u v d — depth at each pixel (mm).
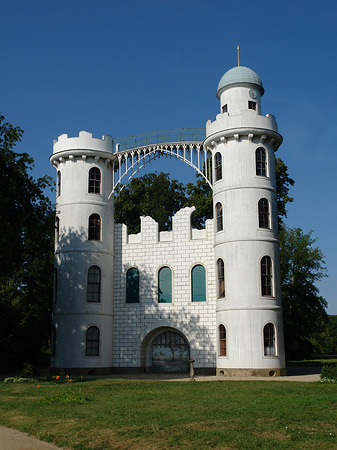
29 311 46938
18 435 13453
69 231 37844
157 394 20500
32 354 46594
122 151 39625
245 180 34281
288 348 60156
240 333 32250
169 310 36844
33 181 31500
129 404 17594
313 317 61750
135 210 58688
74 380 28234
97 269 37656
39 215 32062
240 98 36562
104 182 39250
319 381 25891
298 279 63500
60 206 38625
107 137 39500
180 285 36906
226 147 35281
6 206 29203
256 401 17969
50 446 12250
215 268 34875
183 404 17469
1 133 30859
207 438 12266
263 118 35062
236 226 33719
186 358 36906
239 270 33062
